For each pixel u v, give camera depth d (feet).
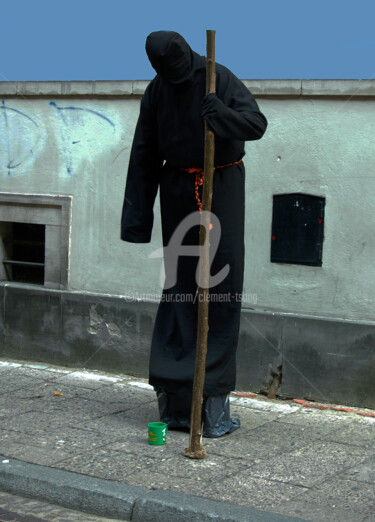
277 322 18.80
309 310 18.65
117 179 21.13
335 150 18.04
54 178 22.07
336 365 18.19
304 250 18.57
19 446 15.51
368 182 17.75
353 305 18.13
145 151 16.43
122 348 21.29
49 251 22.36
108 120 21.08
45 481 13.74
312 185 18.34
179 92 15.46
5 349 23.13
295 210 18.58
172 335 16.83
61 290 22.16
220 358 16.26
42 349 22.54
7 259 23.81
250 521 11.97
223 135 14.51
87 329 21.76
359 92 17.58
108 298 21.33
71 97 21.53
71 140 21.70
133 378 21.09
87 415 17.70
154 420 17.40
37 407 18.28
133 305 20.97
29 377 21.06
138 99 20.62
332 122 18.04
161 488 13.38
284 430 16.69
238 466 14.44
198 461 14.69
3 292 22.98
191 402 16.24
